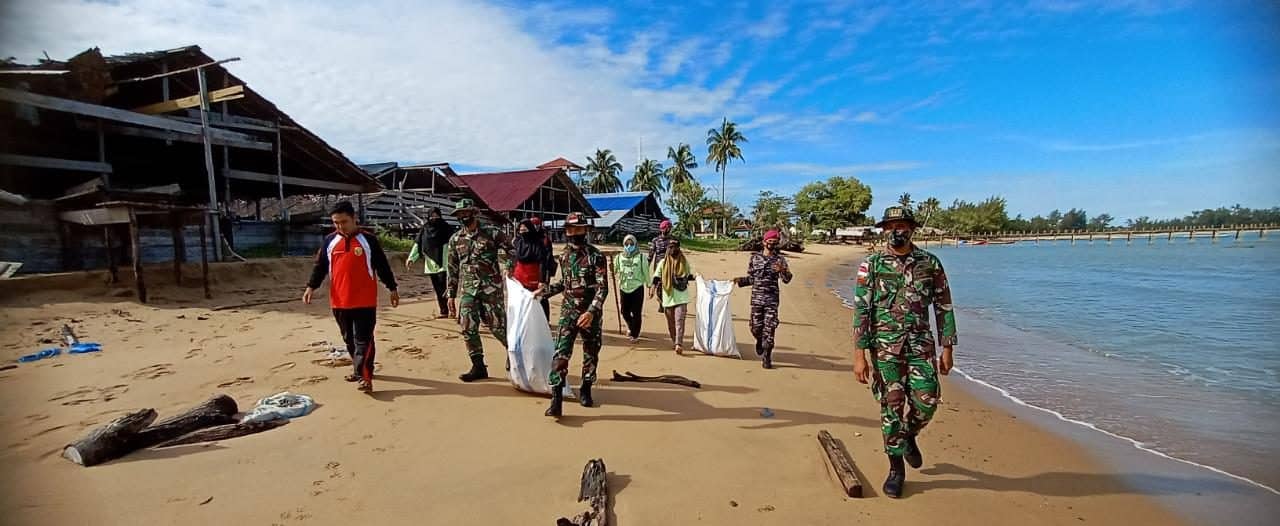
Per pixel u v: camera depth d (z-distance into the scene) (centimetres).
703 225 6800
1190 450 486
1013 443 489
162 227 1095
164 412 471
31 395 504
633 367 694
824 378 678
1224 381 727
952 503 367
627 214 4647
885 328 377
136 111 1257
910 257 379
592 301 504
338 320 545
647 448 434
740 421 504
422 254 948
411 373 611
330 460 390
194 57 1328
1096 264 3516
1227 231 11531
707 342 773
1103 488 404
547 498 349
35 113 1153
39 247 941
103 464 371
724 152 6950
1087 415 586
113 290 906
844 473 380
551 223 3684
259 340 727
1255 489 409
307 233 1555
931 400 362
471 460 400
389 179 2533
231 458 386
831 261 4419
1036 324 1201
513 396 545
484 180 3616
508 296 562
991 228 11738
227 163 1430
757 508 349
